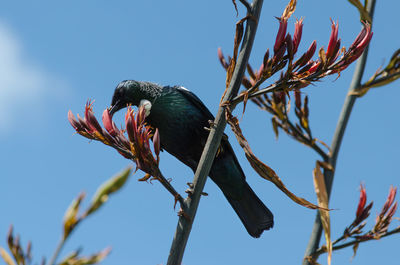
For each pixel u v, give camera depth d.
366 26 4.46
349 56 4.42
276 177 4.28
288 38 4.27
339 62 4.44
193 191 4.39
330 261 5.43
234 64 4.66
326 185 6.91
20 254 1.87
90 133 4.42
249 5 4.70
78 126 4.45
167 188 4.29
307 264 6.39
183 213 4.31
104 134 4.40
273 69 4.40
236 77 4.62
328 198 6.87
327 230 5.56
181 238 4.27
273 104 7.06
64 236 1.40
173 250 4.27
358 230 6.14
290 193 4.30
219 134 4.56
